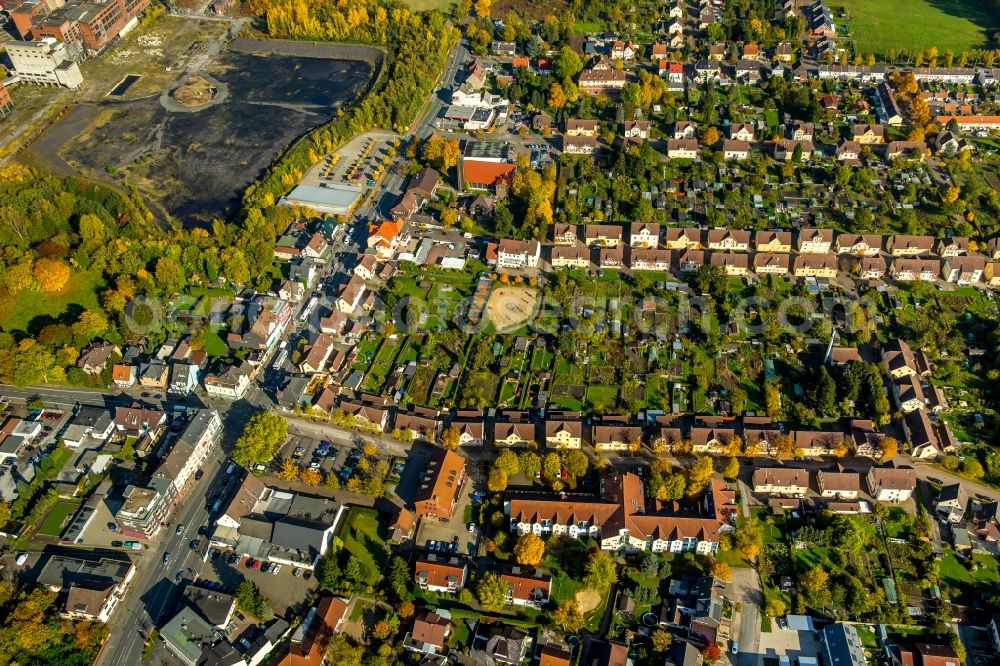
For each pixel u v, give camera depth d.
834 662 182.50
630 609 196.00
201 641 189.75
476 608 199.25
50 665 185.25
